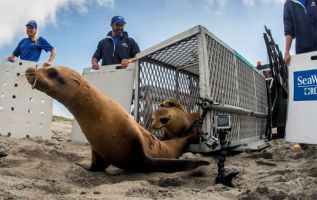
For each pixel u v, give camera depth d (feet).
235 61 20.08
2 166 13.62
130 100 20.47
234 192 10.75
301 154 17.93
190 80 23.16
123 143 12.61
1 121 23.15
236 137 19.38
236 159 17.62
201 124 14.80
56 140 24.70
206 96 15.28
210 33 16.46
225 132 12.44
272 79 27.61
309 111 12.66
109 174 13.47
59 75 11.85
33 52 25.79
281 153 19.12
